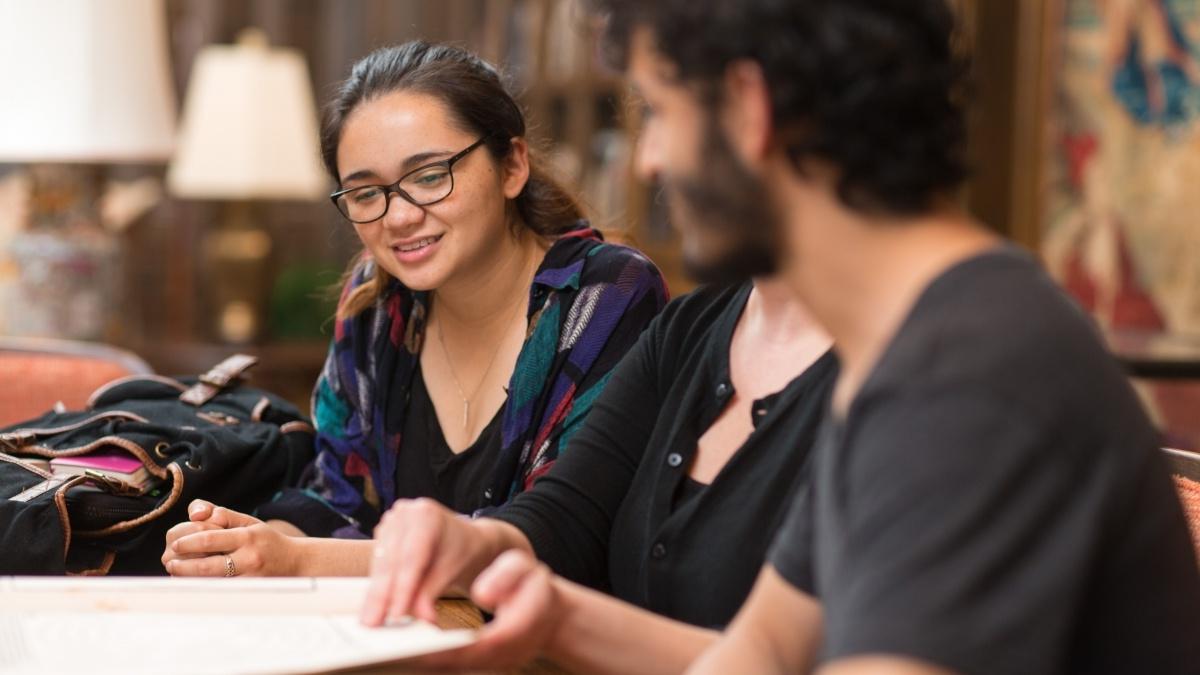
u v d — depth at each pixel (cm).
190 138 696
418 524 148
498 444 241
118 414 250
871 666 96
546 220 250
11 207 585
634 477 192
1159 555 109
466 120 230
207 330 859
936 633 96
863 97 109
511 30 758
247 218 739
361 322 257
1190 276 520
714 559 170
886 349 107
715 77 113
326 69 898
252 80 693
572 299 238
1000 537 97
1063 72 547
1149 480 106
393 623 143
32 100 466
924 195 112
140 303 854
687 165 117
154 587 149
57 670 126
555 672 162
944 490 98
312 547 199
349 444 255
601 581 195
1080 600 100
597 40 124
